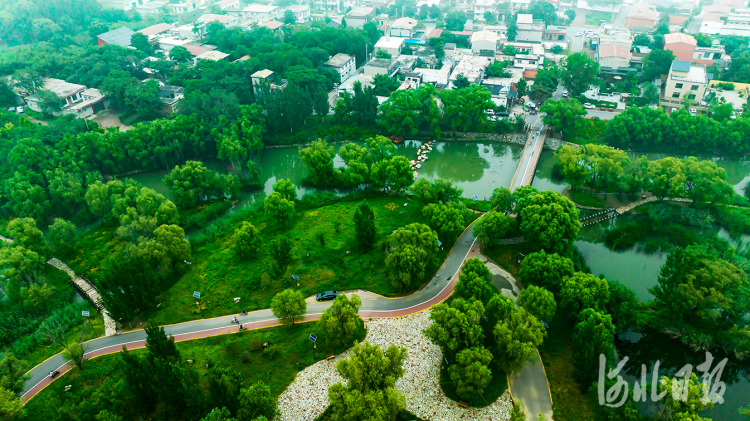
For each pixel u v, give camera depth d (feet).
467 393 307.78
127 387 311.06
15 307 406.21
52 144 631.15
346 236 486.38
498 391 322.34
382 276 428.97
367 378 292.40
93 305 411.34
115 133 626.64
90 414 290.56
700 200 520.01
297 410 313.12
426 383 329.93
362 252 458.50
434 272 431.02
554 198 441.68
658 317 376.27
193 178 554.46
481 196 588.50
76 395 320.91
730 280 348.59
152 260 422.82
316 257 453.99
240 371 338.54
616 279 445.37
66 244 483.10
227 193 587.68
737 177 621.72
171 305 405.59
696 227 507.30
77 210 571.28
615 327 358.84
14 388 314.35
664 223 510.58
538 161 647.15
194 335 375.86
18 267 424.05
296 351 354.54
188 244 446.19
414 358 347.97
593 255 483.10
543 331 337.93
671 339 375.86
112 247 485.97
